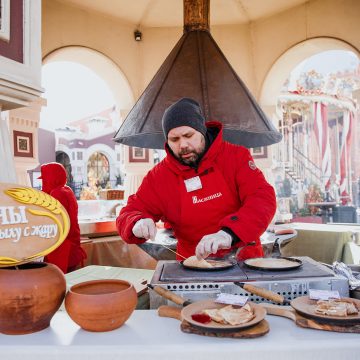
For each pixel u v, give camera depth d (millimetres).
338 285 1135
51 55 4730
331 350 843
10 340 913
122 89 5309
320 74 11164
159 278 1195
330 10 4668
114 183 15742
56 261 2488
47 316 956
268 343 854
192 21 3361
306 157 11242
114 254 3898
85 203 4391
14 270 936
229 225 1381
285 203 5684
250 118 3061
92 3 4836
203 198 1730
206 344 857
